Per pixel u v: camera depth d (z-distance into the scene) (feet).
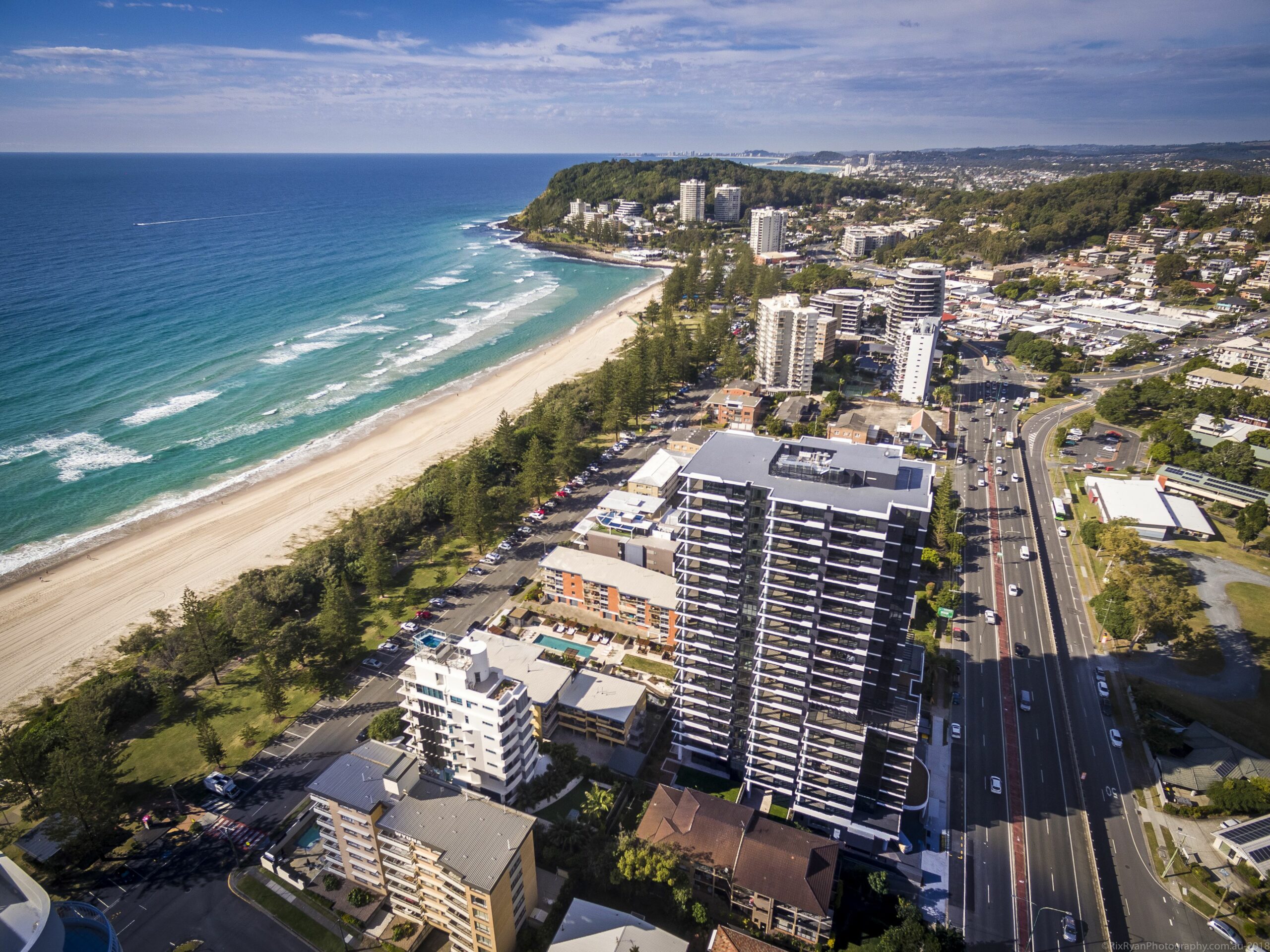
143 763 362.53
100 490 625.00
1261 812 329.11
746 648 319.68
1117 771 355.97
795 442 331.16
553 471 622.13
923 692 402.31
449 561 540.52
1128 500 583.58
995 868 307.37
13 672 431.02
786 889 271.08
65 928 204.44
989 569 525.34
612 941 253.85
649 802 315.17
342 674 424.46
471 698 307.37
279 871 299.38
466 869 250.16
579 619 465.88
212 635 418.92
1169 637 447.83
